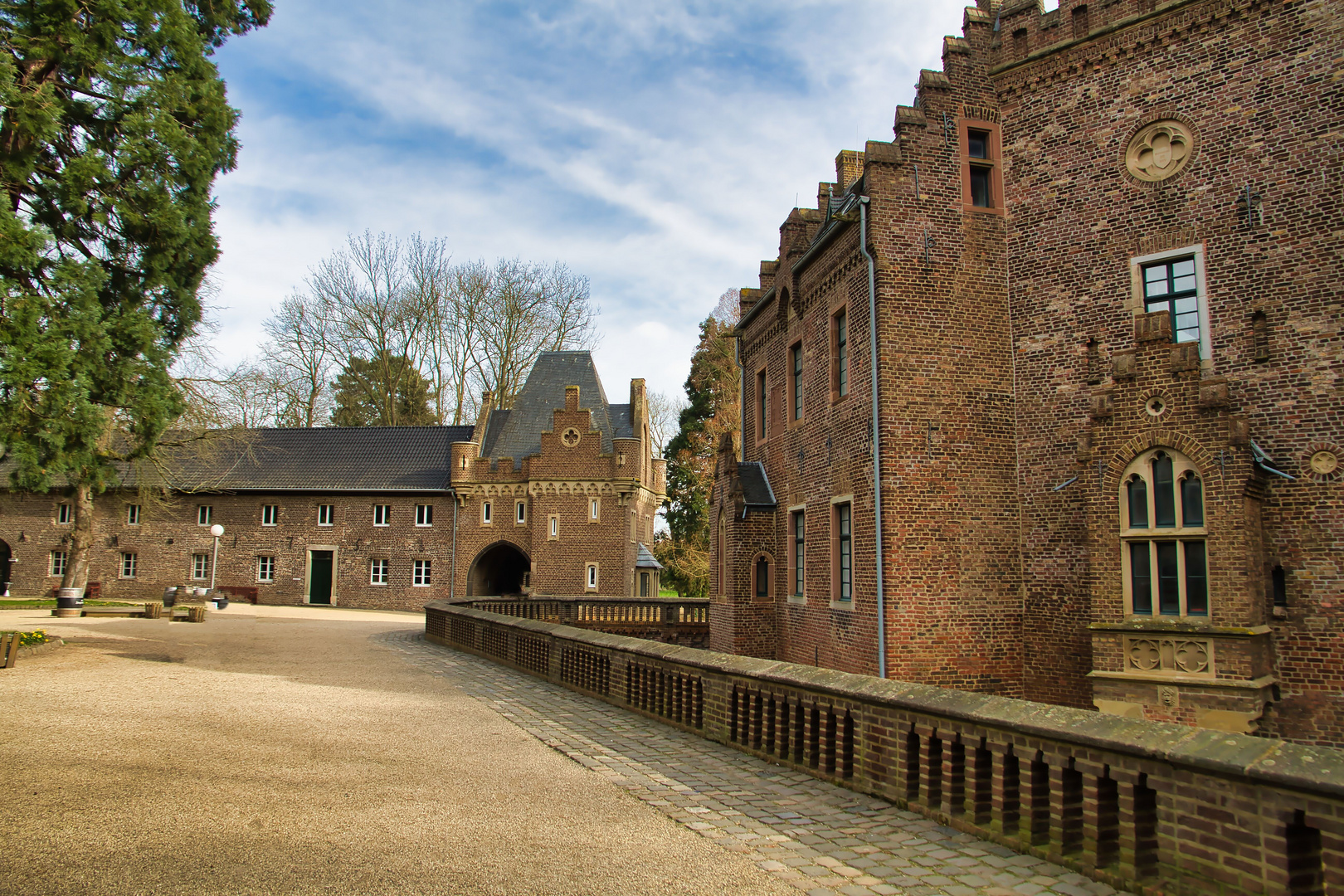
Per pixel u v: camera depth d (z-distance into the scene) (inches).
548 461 1656.0
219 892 190.4
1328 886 159.0
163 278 683.4
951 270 617.3
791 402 824.3
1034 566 593.9
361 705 464.1
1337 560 459.2
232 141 751.1
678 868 211.2
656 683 431.2
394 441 1833.2
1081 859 209.2
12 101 545.0
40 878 196.9
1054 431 591.2
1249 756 176.2
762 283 933.8
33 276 581.0
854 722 293.6
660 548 2103.8
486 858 217.2
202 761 320.8
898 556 583.5
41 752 330.3
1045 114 613.9
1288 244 498.9
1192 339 533.6
